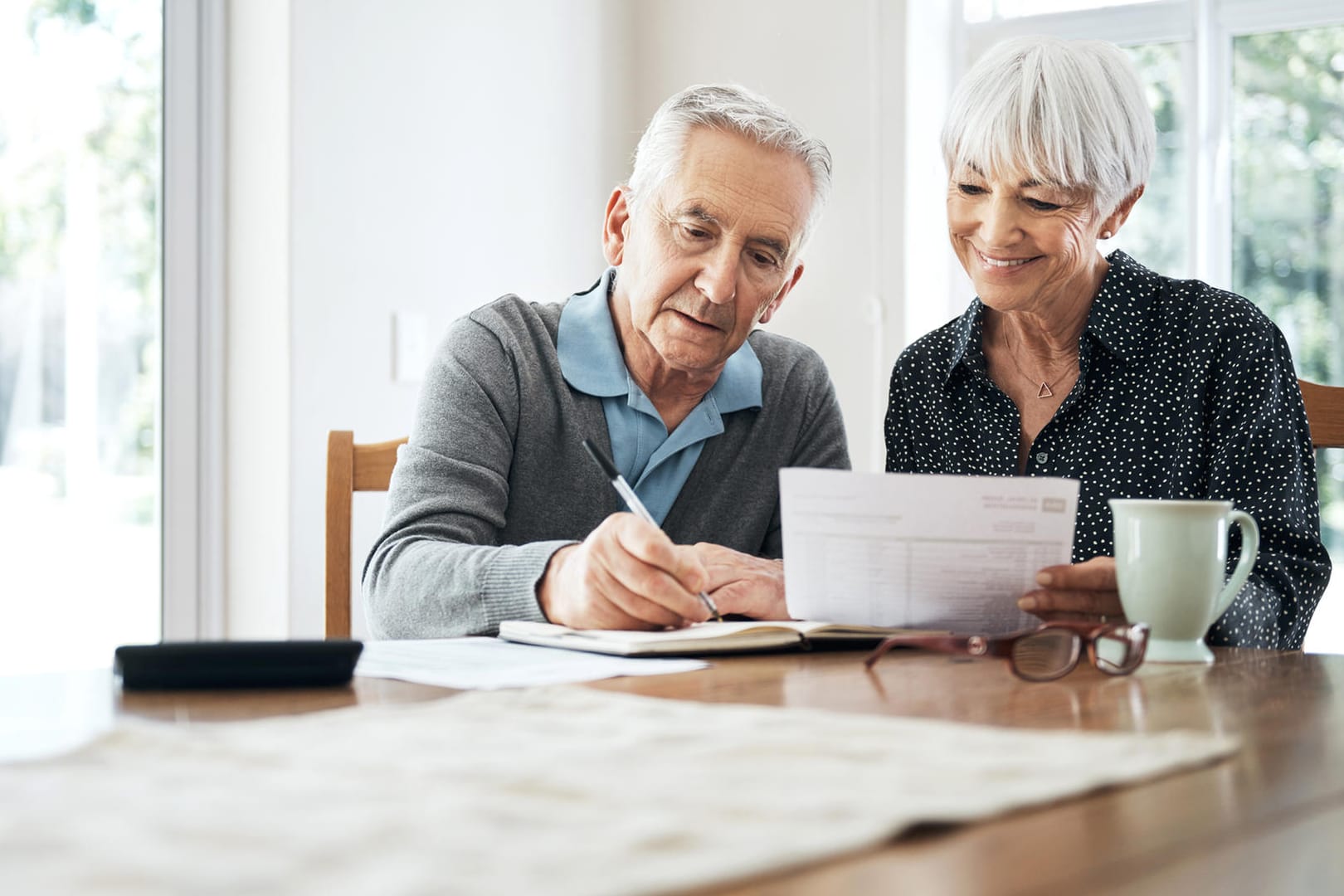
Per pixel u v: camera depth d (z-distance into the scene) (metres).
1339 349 2.58
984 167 1.44
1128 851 0.44
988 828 0.47
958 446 1.60
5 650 2.12
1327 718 0.74
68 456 2.19
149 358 2.28
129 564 2.25
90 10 2.22
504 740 0.61
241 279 2.27
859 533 1.07
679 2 2.89
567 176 2.75
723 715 0.68
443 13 2.47
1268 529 1.33
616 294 1.56
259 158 2.25
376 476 1.74
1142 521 1.00
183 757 0.56
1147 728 0.69
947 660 0.99
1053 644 1.05
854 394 2.70
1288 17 2.59
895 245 2.66
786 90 2.77
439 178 2.46
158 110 2.29
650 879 0.38
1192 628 1.01
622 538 1.05
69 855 0.41
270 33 2.23
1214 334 1.45
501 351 1.51
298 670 0.82
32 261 2.15
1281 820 0.49
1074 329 1.52
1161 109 2.69
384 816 0.45
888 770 0.54
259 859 0.40
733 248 1.43
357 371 2.32
